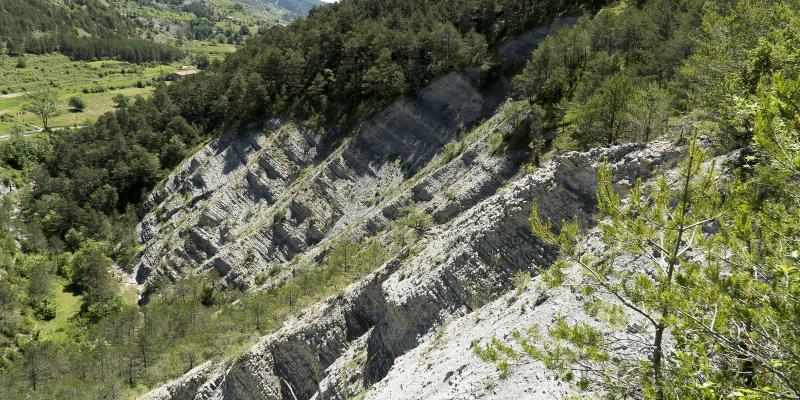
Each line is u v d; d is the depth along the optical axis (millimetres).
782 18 30250
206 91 138750
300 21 152500
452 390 24188
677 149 31219
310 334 44938
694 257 16578
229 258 94125
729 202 12227
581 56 82438
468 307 34844
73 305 99938
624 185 32375
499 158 70375
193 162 119688
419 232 70125
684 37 57969
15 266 106312
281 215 95562
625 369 12641
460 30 110625
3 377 71250
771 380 10195
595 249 26562
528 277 32812
